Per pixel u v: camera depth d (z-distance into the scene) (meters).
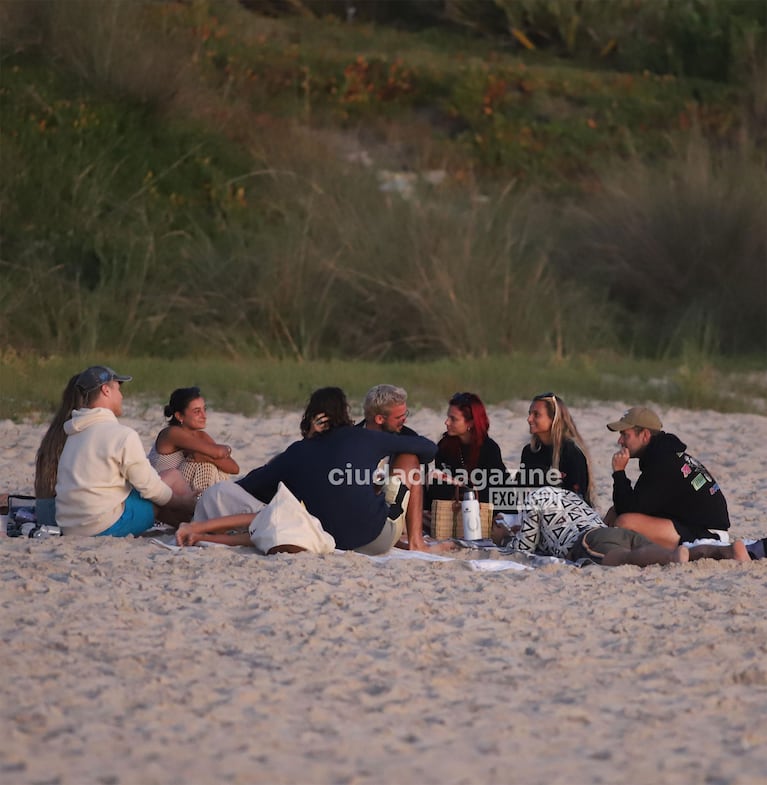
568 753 15.06
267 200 80.56
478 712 16.50
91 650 18.78
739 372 67.25
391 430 29.20
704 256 79.81
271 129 86.94
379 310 71.81
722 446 45.09
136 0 89.31
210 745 14.98
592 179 92.12
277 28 109.06
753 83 102.19
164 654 18.66
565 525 26.91
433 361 68.81
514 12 117.38
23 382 50.12
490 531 29.67
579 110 102.56
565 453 29.45
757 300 78.19
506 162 94.81
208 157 82.62
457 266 72.06
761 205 80.12
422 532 29.61
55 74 81.94
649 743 15.45
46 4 82.69
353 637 19.88
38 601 21.41
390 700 16.91
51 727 15.46
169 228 76.62
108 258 71.94
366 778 14.04
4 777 13.77
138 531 27.27
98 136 79.31
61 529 26.92
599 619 21.22
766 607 22.03
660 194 82.00
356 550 26.41
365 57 104.69
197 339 69.25
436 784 13.92
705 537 27.09
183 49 89.31
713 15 109.75
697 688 17.69
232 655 18.80
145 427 43.47
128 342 66.44
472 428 29.88
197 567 24.12
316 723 15.91
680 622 21.05
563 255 80.44
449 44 117.50
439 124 100.00
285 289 71.50
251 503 27.22
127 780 13.74
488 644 19.78
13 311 64.81
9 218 71.69
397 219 74.88
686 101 103.50
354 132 94.31
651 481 27.02
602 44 115.69
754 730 15.94
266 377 55.56
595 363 65.94
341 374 56.97
